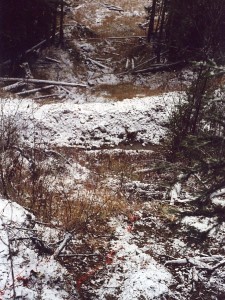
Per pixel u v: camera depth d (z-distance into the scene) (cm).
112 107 1777
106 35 2892
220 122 617
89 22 3017
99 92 2328
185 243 896
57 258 752
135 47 2773
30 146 1307
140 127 1731
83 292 717
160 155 1455
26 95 2116
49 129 1603
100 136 1672
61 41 2636
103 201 991
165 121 1736
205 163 610
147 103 1817
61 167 1179
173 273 805
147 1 3381
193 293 759
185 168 642
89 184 1097
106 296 717
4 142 1058
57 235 787
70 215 857
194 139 618
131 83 2453
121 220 946
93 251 814
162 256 855
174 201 1037
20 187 905
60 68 2470
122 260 807
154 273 753
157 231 930
